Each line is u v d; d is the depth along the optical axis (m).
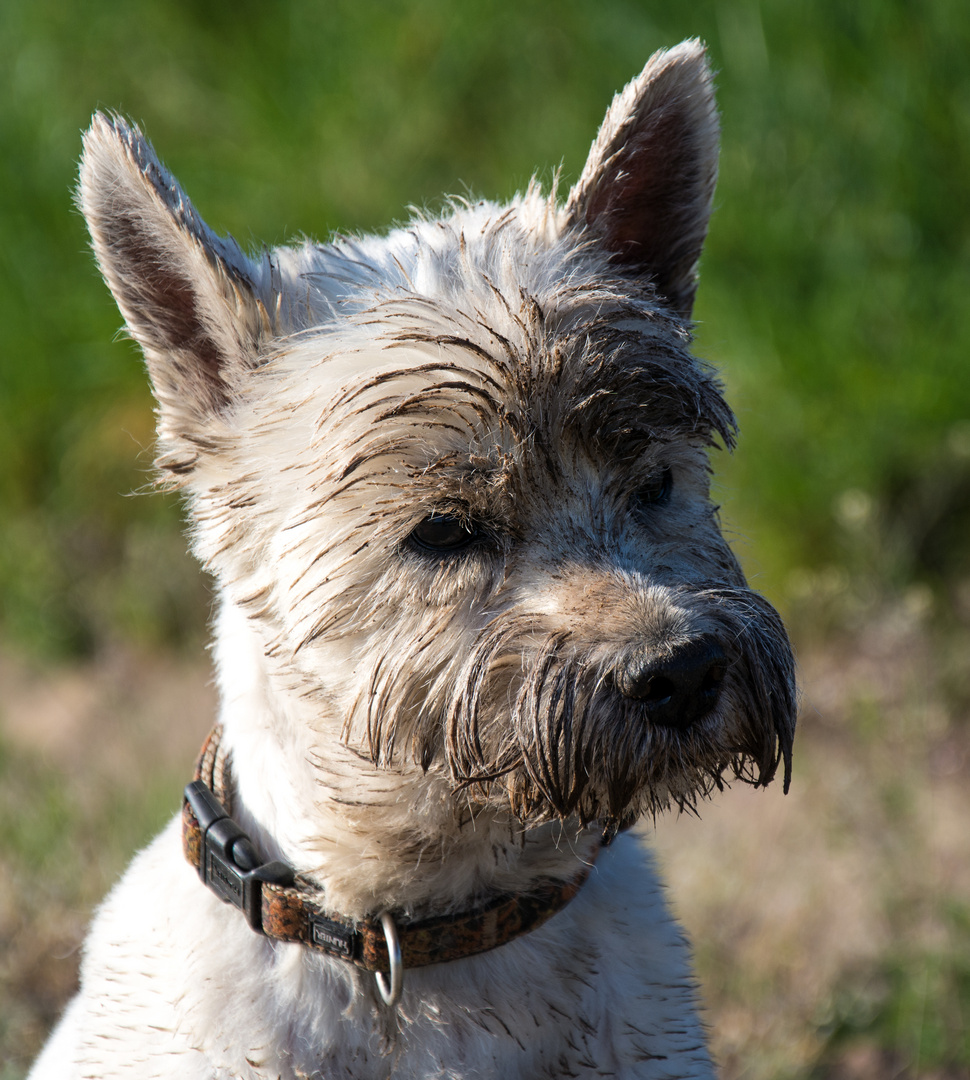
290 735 4.54
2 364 15.11
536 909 4.47
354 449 4.19
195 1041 4.36
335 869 4.43
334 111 15.23
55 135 16.05
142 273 4.50
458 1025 4.42
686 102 4.94
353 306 4.63
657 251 5.17
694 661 3.93
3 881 8.34
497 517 4.23
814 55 12.47
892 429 11.20
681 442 4.62
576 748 3.96
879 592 10.48
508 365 4.16
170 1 16.39
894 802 8.45
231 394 4.68
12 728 11.91
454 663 4.22
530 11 14.61
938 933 7.46
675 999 4.69
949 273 11.73
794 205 12.33
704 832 8.79
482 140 14.74
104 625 13.52
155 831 8.78
